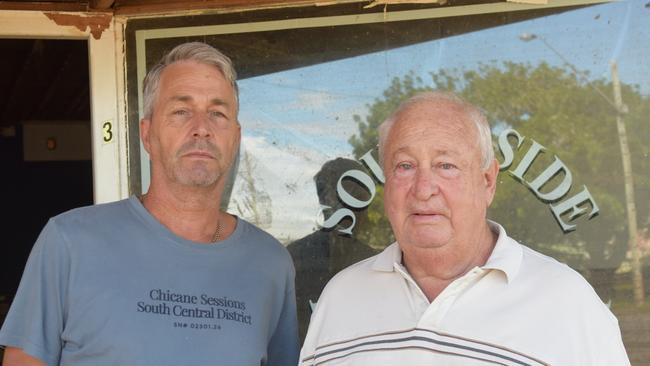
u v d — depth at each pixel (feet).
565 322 6.23
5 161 26.09
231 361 6.89
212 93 7.23
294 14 9.83
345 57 9.81
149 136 7.47
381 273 6.90
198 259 7.16
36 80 18.31
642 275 9.41
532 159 9.57
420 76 9.74
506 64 9.66
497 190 9.60
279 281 7.67
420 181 6.37
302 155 9.82
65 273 6.85
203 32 9.84
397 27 9.77
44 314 6.80
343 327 6.89
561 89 9.59
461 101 6.59
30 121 26.04
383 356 6.52
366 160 9.74
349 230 9.74
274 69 9.84
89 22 9.77
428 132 6.39
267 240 7.75
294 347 7.92
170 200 7.19
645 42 9.51
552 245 9.53
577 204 9.51
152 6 9.80
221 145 7.21
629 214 9.46
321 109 9.82
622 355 6.33
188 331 6.82
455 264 6.55
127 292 6.82
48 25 9.71
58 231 6.95
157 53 9.83
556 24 9.61
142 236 7.09
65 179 26.63
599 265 9.47
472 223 6.46
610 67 9.55
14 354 6.86
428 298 6.71
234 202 9.80
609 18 9.56
